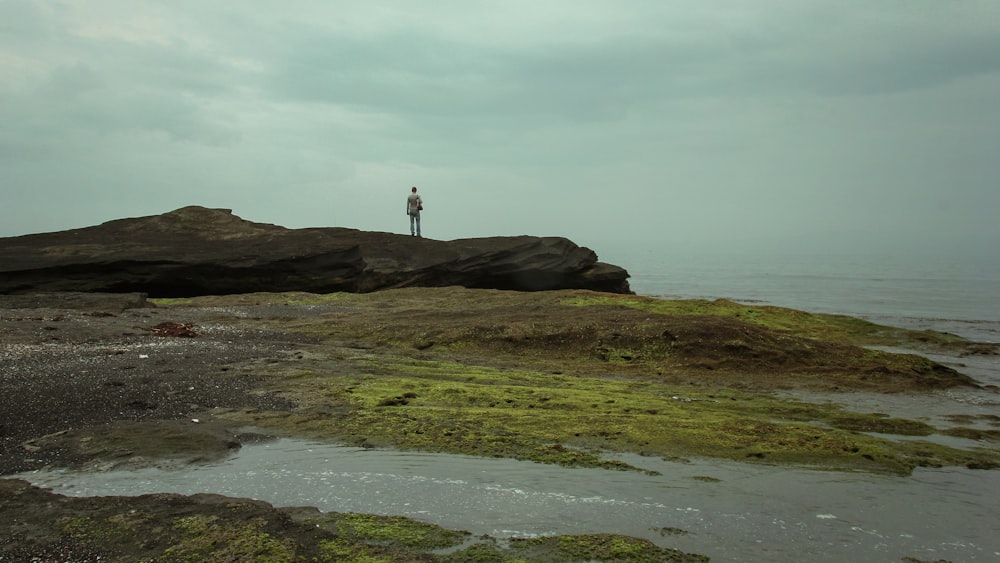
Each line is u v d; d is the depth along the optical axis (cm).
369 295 3544
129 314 2588
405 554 698
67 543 705
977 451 1162
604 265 5300
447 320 2395
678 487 941
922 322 3762
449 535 754
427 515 821
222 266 3856
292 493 887
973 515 877
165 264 3784
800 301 5409
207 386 1427
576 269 5019
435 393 1434
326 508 841
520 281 4884
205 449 1041
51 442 1048
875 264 15738
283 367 1655
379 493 891
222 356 1761
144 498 823
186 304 3184
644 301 2875
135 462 984
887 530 823
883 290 6862
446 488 911
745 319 2678
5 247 3875
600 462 1027
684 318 2192
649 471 999
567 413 1283
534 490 910
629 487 934
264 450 1060
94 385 1373
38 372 1458
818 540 788
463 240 4956
